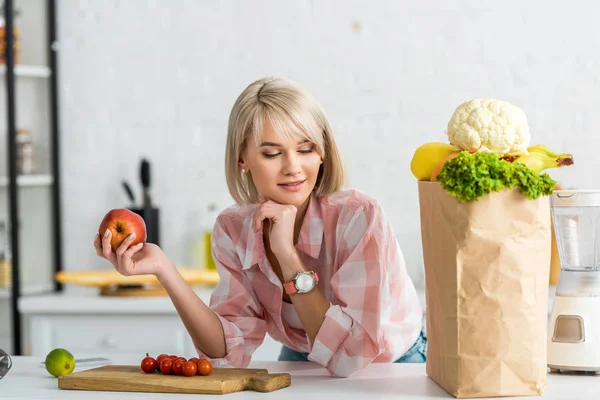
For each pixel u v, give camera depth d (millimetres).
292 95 1396
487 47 3154
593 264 1309
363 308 1407
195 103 3342
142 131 3373
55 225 3361
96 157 3400
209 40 3328
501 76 3146
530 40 3131
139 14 3365
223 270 1616
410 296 1757
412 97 3199
